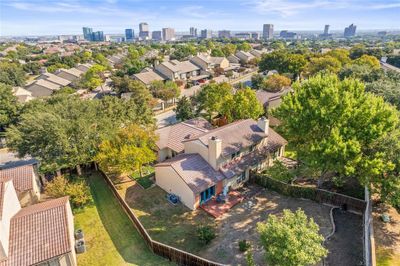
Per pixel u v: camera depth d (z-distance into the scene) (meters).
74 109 39.44
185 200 31.64
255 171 37.47
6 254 19.67
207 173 32.75
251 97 49.69
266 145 39.91
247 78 113.19
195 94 63.47
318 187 32.84
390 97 44.34
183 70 108.19
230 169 34.44
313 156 28.22
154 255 24.50
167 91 74.25
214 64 124.06
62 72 112.81
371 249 20.97
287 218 20.06
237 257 23.91
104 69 126.00
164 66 101.19
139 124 44.50
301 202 31.59
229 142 35.50
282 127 34.03
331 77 32.97
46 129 34.19
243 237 26.39
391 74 64.62
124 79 84.12
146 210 31.11
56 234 21.80
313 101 29.45
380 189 26.33
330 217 28.50
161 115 69.75
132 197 33.75
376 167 24.86
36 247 20.73
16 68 115.06
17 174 32.97
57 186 31.61
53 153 34.69
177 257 23.05
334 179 32.47
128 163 34.34
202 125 48.97
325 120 28.19
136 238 26.83
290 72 96.44
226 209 30.77
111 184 34.69
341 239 25.17
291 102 31.22
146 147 37.12
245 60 142.25
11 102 53.62
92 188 36.41
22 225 22.45
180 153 40.53
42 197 35.19
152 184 36.59
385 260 21.23
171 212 30.67
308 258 17.56
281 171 34.38
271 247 18.27
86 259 24.36
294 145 34.03
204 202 32.03
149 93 74.75
